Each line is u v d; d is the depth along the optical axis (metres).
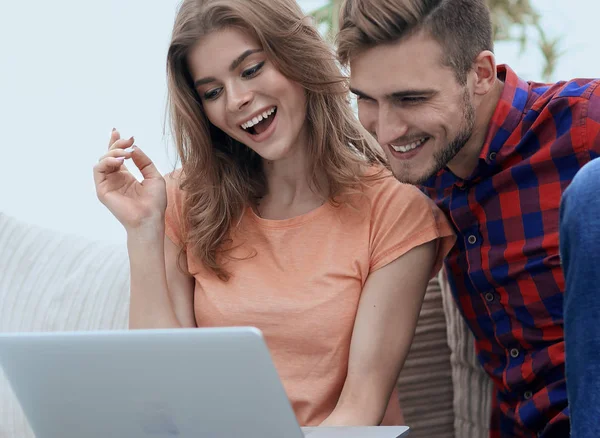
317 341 1.60
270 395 1.06
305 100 1.67
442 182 1.67
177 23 1.62
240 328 1.03
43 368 1.20
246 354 1.04
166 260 1.76
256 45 1.59
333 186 1.68
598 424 0.86
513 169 1.54
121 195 1.72
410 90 1.44
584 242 0.89
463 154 1.59
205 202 1.72
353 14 1.46
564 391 1.52
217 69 1.59
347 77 1.66
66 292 2.04
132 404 1.16
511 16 3.05
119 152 1.71
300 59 1.61
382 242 1.63
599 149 1.47
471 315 1.71
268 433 1.10
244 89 1.59
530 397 1.60
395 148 1.51
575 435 0.89
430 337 1.90
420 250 1.63
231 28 1.58
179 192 1.81
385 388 1.58
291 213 1.71
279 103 1.61
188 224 1.74
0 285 2.14
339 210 1.68
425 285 1.65
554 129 1.52
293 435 1.09
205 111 1.68
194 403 1.12
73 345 1.14
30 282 2.11
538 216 1.53
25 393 1.26
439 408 1.90
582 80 1.54
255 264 1.68
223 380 1.08
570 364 0.92
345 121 1.74
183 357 1.08
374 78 1.45
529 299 1.55
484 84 1.52
